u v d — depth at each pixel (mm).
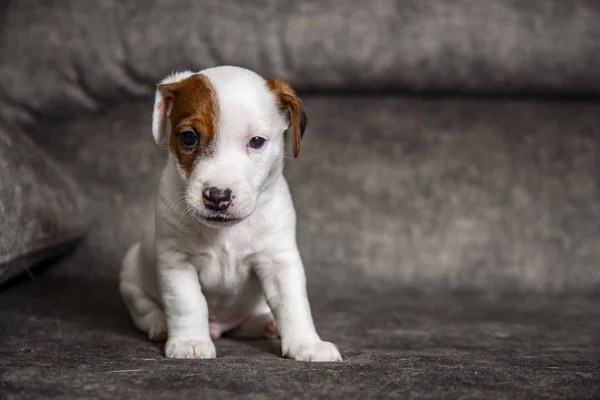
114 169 1204
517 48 1188
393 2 1205
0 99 1216
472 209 1187
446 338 939
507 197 1191
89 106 1232
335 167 1204
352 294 1154
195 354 829
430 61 1197
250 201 822
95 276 1176
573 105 1234
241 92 833
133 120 1231
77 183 1193
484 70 1200
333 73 1207
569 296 1158
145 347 872
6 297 1068
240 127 828
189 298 859
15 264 975
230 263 883
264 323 931
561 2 1196
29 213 988
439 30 1190
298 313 863
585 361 842
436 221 1183
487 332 972
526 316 1053
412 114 1234
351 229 1180
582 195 1191
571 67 1191
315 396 727
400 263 1172
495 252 1173
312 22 1196
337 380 760
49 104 1224
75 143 1220
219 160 825
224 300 911
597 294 1161
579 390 748
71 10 1221
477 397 730
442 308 1090
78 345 871
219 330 936
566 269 1168
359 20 1198
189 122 832
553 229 1180
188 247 871
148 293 947
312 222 1181
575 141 1216
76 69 1216
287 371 782
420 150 1214
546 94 1226
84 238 1175
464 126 1229
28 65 1216
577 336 958
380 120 1233
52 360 809
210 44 1199
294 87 1223
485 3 1195
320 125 1229
